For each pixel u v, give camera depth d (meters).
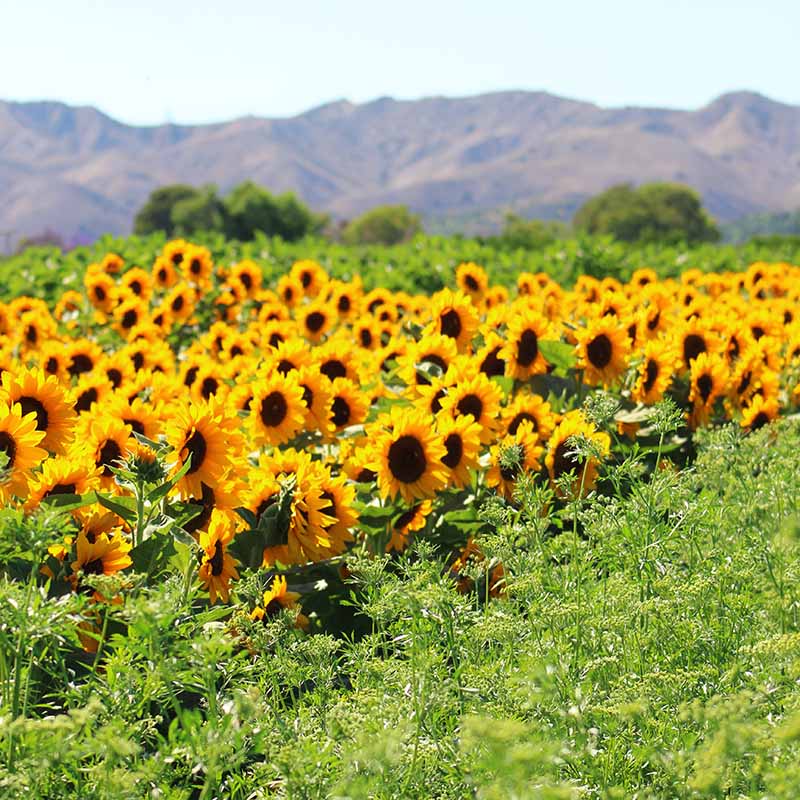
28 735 2.78
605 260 21.50
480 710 3.20
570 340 8.41
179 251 15.94
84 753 2.88
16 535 3.34
